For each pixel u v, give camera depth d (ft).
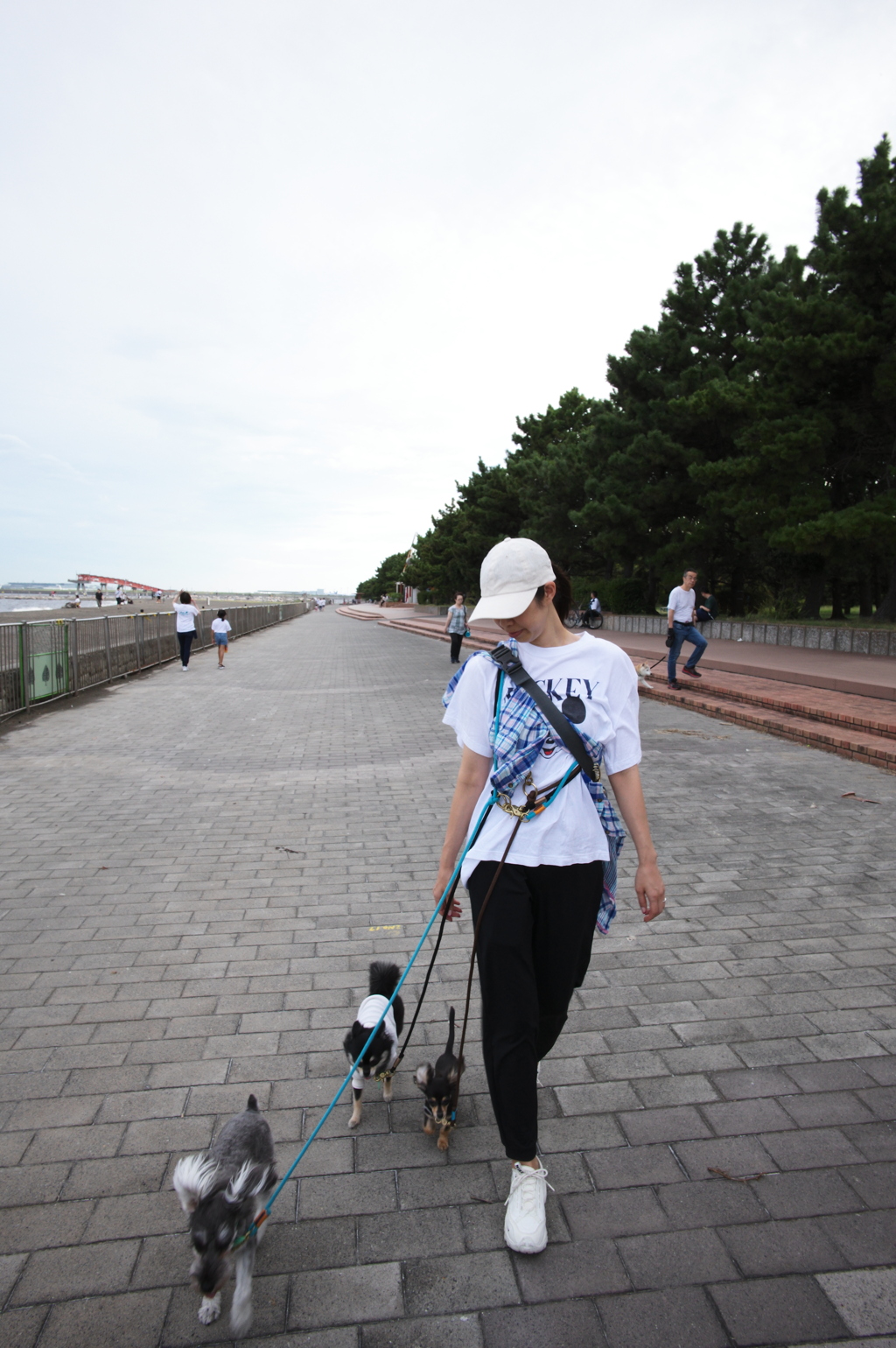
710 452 82.53
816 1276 6.86
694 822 20.10
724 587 97.14
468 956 13.16
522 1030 7.02
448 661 74.49
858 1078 9.65
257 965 12.86
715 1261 7.03
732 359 84.23
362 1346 6.26
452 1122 8.52
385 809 22.34
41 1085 9.64
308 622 196.44
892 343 53.72
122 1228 7.48
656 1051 10.26
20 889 16.15
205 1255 6.08
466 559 147.33
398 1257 7.14
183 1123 8.97
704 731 32.83
